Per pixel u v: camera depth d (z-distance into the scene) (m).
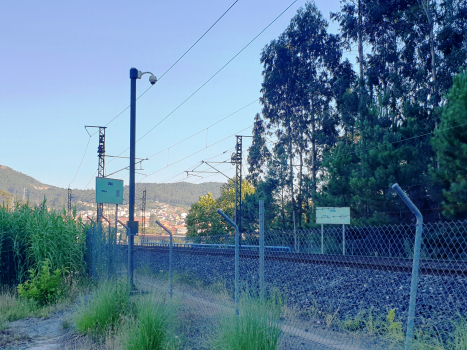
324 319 6.52
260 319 4.54
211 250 15.66
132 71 12.30
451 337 4.97
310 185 36.81
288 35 41.47
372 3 35.28
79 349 5.68
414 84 32.38
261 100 42.50
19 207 12.52
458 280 6.61
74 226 13.31
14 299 9.58
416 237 3.64
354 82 37.56
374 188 20.47
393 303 6.65
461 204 15.63
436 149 17.42
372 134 23.44
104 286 7.86
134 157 12.11
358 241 13.35
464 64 27.84
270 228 36.47
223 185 64.38
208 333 5.82
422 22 32.94
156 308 5.84
